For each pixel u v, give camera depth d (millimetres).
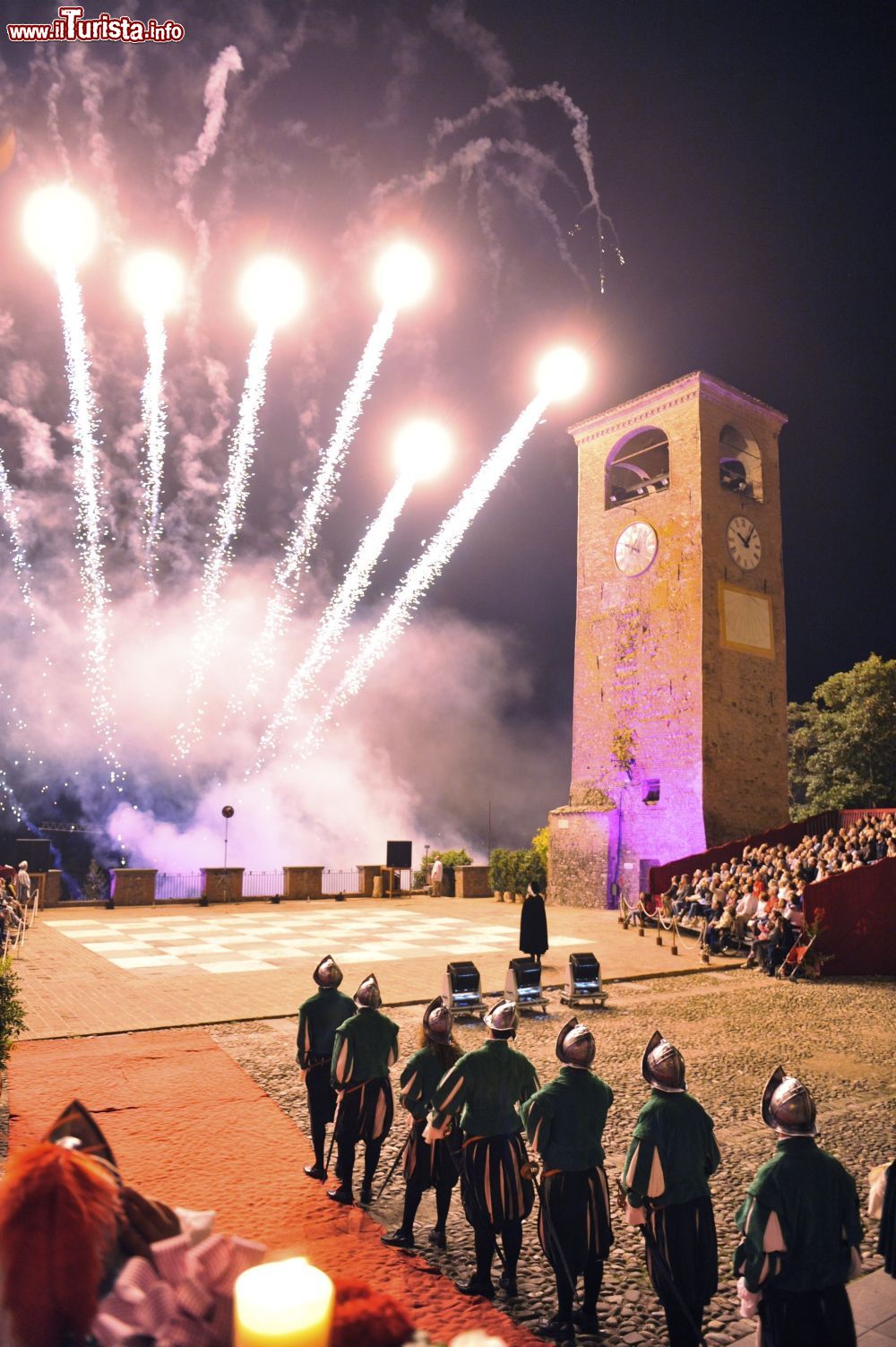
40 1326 1815
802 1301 3613
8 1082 9445
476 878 36656
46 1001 13539
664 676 32562
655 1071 4656
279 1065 10398
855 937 19281
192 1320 1873
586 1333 4957
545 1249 4965
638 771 32844
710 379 33125
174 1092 9195
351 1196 6699
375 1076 6707
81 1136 2539
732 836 31078
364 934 23000
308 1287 1603
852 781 40062
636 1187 4461
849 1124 8805
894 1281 5648
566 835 34156
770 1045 12219
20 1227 1864
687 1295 4379
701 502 32406
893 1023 13875
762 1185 3721
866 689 40188
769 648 33844
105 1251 1957
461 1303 5207
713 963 19859
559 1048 5223
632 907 27078
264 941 20938
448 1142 6000
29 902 28297
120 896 30328
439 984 15695
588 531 36500
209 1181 6930
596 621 35469
